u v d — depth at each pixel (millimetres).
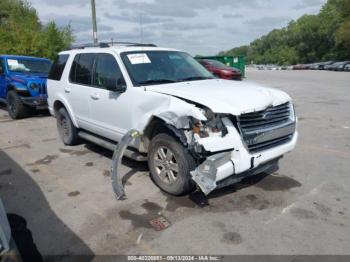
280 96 4195
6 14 24828
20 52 17641
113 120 4922
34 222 3684
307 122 8500
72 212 3887
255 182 4562
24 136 7570
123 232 3434
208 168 3514
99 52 5324
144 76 4699
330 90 16156
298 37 93625
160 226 3518
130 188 4457
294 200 4027
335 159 5512
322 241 3193
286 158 5578
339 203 3939
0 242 1959
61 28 19844
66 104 6109
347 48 66250
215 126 3570
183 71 5164
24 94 9234
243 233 3352
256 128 3766
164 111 3922
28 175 5090
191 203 3992
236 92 4043
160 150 4148
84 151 6258
